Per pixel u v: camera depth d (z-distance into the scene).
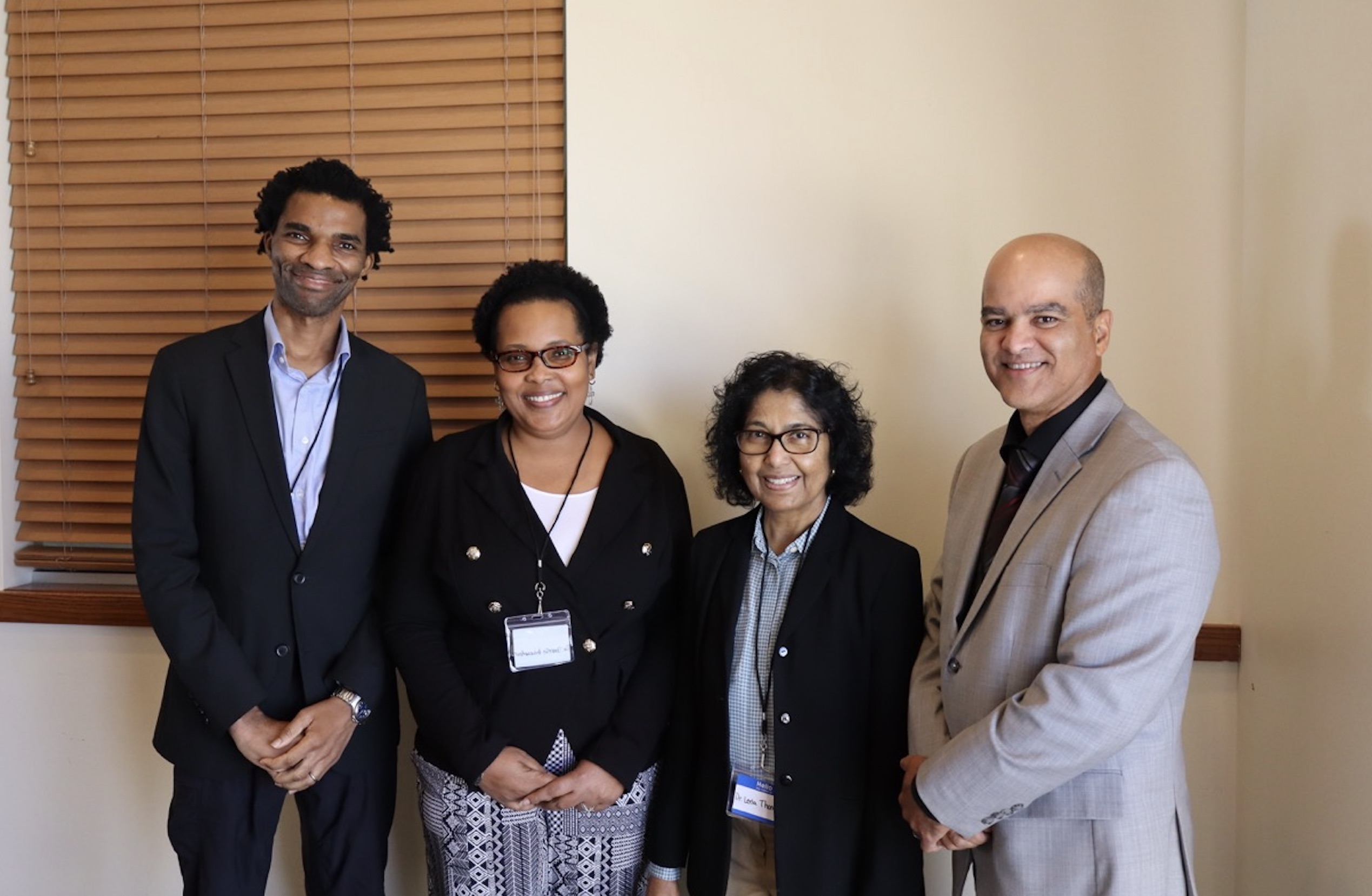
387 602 1.81
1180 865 1.43
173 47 2.26
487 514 1.75
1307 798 1.79
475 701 1.73
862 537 1.65
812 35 2.10
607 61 2.14
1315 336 1.74
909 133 2.09
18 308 2.35
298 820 2.29
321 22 2.23
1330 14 1.67
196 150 2.28
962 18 2.06
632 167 2.15
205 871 1.82
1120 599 1.30
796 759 1.57
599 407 2.20
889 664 1.60
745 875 1.73
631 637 1.79
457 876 1.73
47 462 2.39
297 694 1.79
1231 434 2.05
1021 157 2.07
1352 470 1.63
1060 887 1.40
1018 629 1.42
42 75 2.30
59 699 2.36
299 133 2.25
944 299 2.10
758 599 1.67
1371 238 1.57
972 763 1.36
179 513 1.75
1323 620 1.73
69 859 2.39
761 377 1.60
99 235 2.31
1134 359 2.07
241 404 1.75
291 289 1.76
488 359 1.86
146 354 2.32
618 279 2.17
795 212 2.12
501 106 2.21
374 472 1.83
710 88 2.12
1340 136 1.65
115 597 2.28
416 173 2.23
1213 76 2.01
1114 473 1.37
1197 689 2.10
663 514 1.81
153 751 2.34
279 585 1.76
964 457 1.77
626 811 1.75
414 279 2.25
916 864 1.58
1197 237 2.03
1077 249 1.46
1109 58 2.04
